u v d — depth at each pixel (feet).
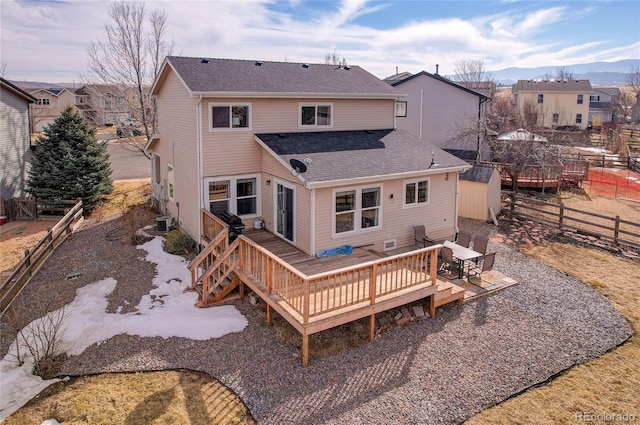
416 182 46.14
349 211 42.14
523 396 26.11
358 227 42.88
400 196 45.24
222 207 47.75
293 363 28.94
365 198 42.91
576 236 54.85
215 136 45.75
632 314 35.55
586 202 72.64
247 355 29.84
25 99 71.72
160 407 25.17
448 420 24.18
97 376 27.94
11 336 32.76
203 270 42.83
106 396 26.08
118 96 85.30
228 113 46.19
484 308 36.27
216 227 43.42
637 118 239.30
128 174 94.17
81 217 61.41
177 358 29.58
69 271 44.16
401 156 48.32
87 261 46.57
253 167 48.44
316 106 51.96
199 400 25.73
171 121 53.72
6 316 35.22
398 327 33.35
